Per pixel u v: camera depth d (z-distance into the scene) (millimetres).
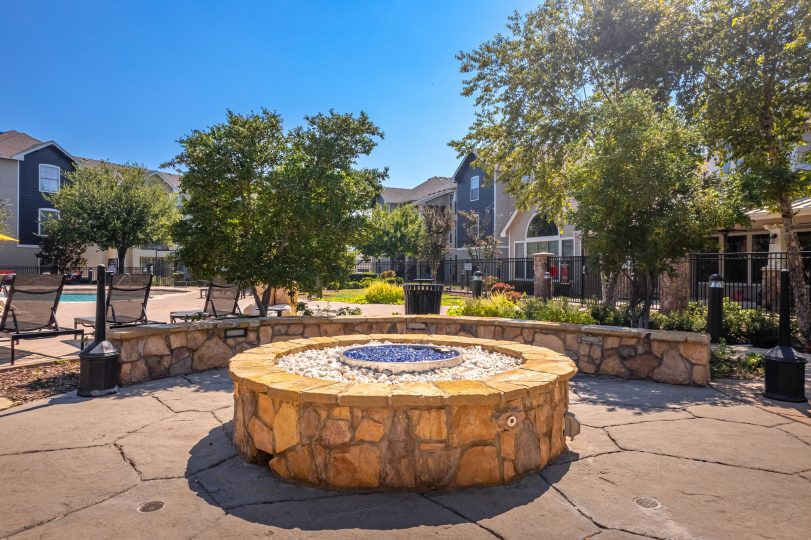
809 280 12586
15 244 31578
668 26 9961
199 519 2703
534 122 12008
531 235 24469
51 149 33281
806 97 8922
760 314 9789
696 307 10945
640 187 7270
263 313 8664
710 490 3094
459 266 30609
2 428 4160
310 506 2875
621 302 14984
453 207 36156
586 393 5629
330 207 8273
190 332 6531
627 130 7680
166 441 3904
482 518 2736
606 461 3582
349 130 8703
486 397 3094
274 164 8398
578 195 8250
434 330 8258
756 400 5320
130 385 5758
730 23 9117
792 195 9391
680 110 10398
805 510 2832
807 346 8688
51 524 2627
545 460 3502
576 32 11305
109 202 29812
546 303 10273
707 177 8773
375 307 15750
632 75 10594
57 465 3414
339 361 4730
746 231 16891
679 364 6129
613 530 2607
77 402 4980
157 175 41281
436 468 3100
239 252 8234
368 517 2744
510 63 11703
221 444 3869
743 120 9609
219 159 7758
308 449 3176
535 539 2514
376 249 32062
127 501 2908
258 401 3490
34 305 6703
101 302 5348
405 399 3035
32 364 6504
